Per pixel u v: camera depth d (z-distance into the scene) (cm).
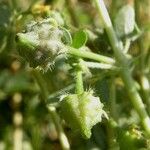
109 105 8
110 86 8
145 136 7
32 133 10
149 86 9
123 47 8
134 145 7
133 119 9
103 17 8
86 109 6
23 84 10
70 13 10
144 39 10
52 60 6
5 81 10
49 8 9
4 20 8
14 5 9
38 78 9
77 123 6
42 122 10
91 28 9
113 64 7
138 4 10
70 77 8
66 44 7
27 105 10
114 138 7
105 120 7
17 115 10
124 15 8
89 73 7
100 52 8
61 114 6
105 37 8
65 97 6
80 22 10
